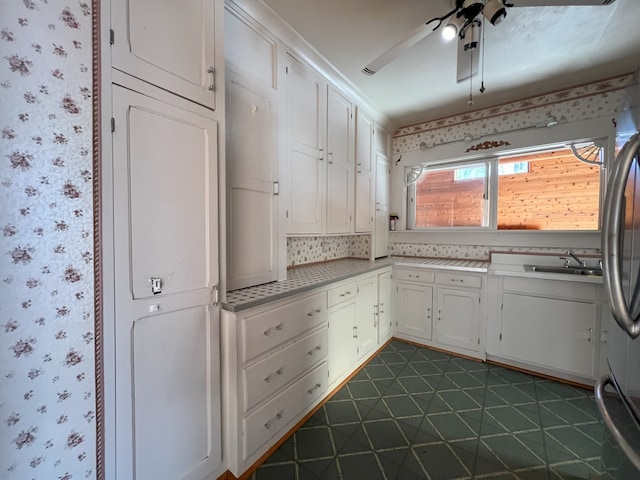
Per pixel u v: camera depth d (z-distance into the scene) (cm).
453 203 309
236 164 145
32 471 77
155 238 101
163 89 103
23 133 73
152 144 100
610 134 224
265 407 142
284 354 154
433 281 273
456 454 145
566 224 271
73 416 84
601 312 199
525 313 228
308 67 195
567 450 147
